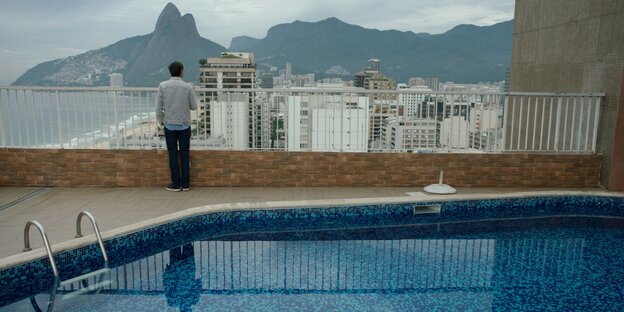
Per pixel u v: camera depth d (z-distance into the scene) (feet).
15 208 16.65
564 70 24.04
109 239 13.78
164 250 15.38
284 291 12.25
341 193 19.63
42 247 12.67
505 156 21.04
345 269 13.91
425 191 19.97
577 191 20.49
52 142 19.76
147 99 19.99
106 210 16.62
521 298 12.00
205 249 15.53
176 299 11.69
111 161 19.99
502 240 16.71
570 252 15.48
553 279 13.24
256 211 17.34
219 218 16.98
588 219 19.38
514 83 29.35
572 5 23.30
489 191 20.35
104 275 13.20
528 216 19.76
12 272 11.57
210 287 12.46
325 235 17.08
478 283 12.92
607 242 16.56
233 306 11.39
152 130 20.25
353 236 17.02
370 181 20.80
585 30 22.34
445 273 13.61
